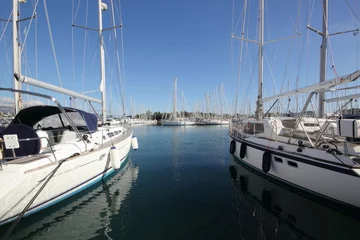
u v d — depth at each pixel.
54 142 5.62
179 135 24.34
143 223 4.27
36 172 4.07
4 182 3.65
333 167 4.52
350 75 4.42
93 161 5.94
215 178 7.20
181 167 8.84
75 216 4.52
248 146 8.06
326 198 4.83
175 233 3.92
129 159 10.55
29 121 5.98
